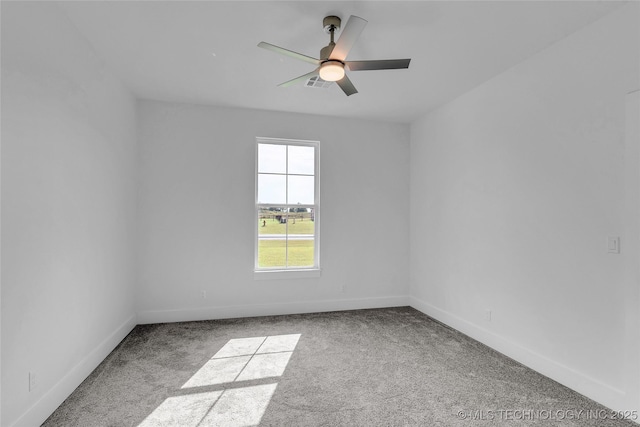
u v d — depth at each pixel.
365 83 3.41
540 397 2.34
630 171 2.10
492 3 2.13
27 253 1.87
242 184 4.21
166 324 3.88
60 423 2.00
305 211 4.50
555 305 2.59
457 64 2.99
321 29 2.46
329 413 2.14
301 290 4.41
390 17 2.29
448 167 3.95
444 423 2.04
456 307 3.78
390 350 3.16
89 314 2.64
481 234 3.40
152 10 2.23
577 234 2.43
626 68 2.13
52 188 2.12
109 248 3.06
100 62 2.87
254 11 2.24
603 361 2.25
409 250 4.81
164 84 3.48
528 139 2.85
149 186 3.93
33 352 1.92
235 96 3.82
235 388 2.45
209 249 4.09
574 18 2.29
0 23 1.67
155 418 2.07
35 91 1.95
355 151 4.62
